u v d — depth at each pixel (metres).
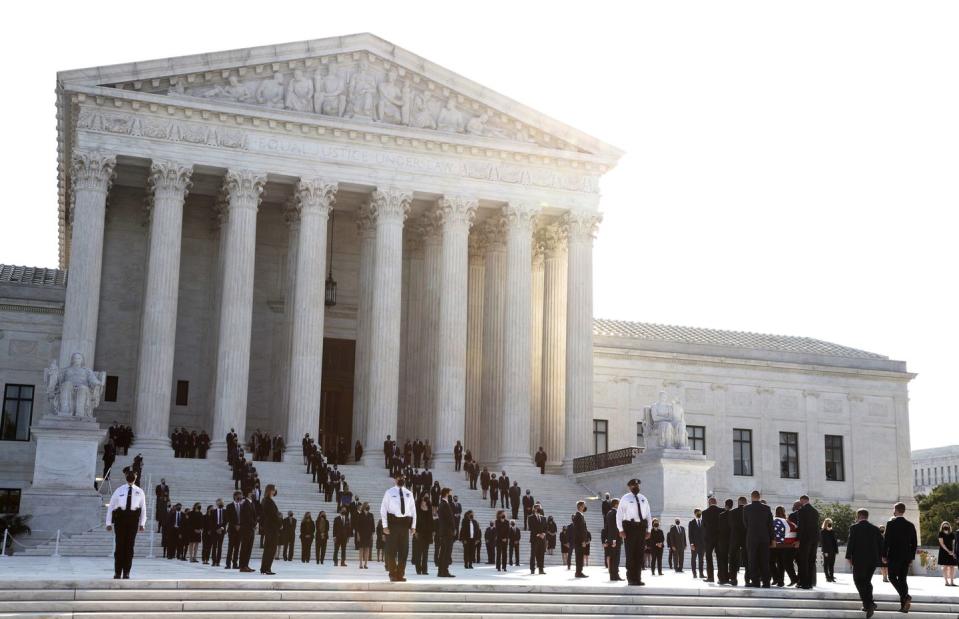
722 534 30.73
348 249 74.50
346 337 73.56
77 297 58.88
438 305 69.19
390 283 64.69
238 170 62.78
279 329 71.69
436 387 67.25
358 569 36.88
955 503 125.31
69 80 59.56
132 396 67.50
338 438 64.88
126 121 61.09
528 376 66.69
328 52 65.06
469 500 56.22
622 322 85.88
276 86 64.12
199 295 70.12
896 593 30.34
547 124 68.50
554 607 25.97
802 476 81.88
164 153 61.59
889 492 84.06
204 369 68.88
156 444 58.84
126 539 26.22
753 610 26.97
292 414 62.03
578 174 69.38
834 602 27.89
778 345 86.81
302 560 40.62
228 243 62.69
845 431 83.75
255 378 70.81
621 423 77.69
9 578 25.16
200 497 50.78
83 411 48.84
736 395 81.19
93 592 24.05
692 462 52.56
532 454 71.06
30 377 64.38
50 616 22.52
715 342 82.25
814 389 83.31
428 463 63.94
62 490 47.22
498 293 70.88
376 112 65.94
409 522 27.75
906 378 85.75
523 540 48.69
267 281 72.06
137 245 69.00
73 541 44.59
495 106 67.62
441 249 68.81
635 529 28.67
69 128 64.25
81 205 59.84
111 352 67.56
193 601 24.20
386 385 63.81
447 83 67.06
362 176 65.06
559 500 58.62
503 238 70.75
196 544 39.47
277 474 56.41
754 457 80.75
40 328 65.06
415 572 35.50
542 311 73.75
